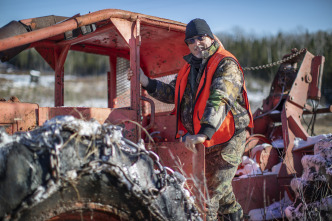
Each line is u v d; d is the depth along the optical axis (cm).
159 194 169
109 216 157
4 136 142
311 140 375
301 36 3891
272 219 330
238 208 267
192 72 269
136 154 167
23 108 218
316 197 292
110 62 452
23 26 261
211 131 214
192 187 231
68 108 233
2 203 128
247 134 405
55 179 133
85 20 244
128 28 274
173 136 300
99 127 156
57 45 389
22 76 2373
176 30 312
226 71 235
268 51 3859
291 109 405
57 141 141
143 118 384
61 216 145
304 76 423
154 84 288
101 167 144
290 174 363
